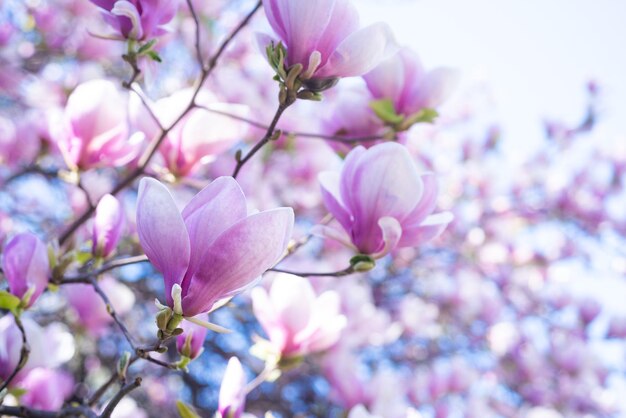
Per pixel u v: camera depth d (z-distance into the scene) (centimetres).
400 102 107
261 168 188
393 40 87
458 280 317
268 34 88
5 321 98
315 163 235
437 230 88
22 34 241
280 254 74
